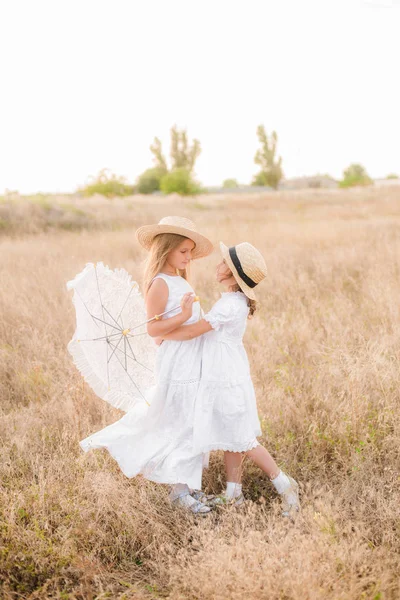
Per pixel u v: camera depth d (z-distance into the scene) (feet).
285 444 11.31
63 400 13.32
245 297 9.36
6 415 12.91
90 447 9.37
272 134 195.93
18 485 10.00
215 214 66.33
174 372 9.19
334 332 16.44
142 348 10.37
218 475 10.77
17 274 25.38
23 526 8.77
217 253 30.53
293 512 9.09
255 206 87.61
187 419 9.18
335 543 7.95
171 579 7.79
